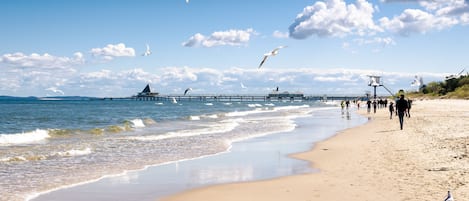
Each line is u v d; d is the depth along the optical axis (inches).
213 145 935.0
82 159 722.2
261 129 1387.8
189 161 718.5
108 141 997.2
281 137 1121.4
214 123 1747.0
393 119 1763.0
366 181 512.7
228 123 1738.4
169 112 3102.9
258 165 678.5
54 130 1202.0
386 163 626.5
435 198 417.4
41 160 704.4
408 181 496.4
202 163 699.4
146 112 3068.4
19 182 536.4
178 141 1004.6
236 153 816.3
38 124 1732.3
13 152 786.2
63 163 678.5
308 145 938.7
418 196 429.1
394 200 421.7
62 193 486.6
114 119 2095.2
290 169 637.3
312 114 2674.7
